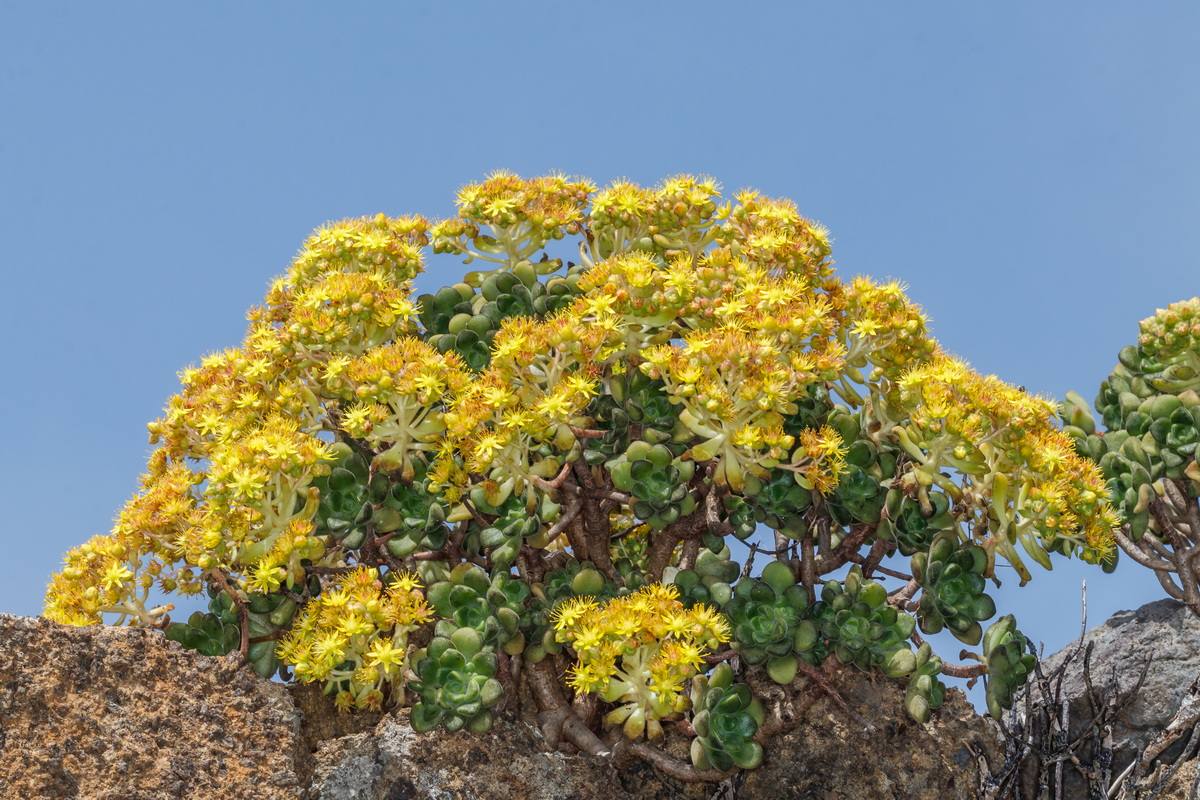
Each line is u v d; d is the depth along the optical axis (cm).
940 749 611
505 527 607
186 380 652
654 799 612
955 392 579
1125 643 690
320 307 603
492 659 557
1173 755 650
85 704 513
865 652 579
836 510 607
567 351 562
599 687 535
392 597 561
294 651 557
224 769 525
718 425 568
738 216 682
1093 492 591
